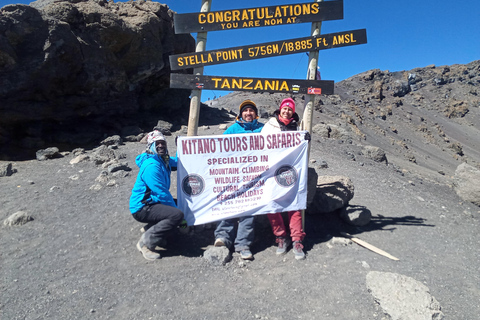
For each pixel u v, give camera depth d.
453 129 97.62
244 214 3.57
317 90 3.77
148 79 11.66
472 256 3.86
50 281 3.00
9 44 7.32
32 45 7.68
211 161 3.56
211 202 3.57
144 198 3.36
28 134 8.27
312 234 4.20
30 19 7.59
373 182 7.07
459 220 5.23
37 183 5.61
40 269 3.19
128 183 5.60
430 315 2.42
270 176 3.64
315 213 4.54
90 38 9.02
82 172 6.25
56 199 4.89
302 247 3.55
